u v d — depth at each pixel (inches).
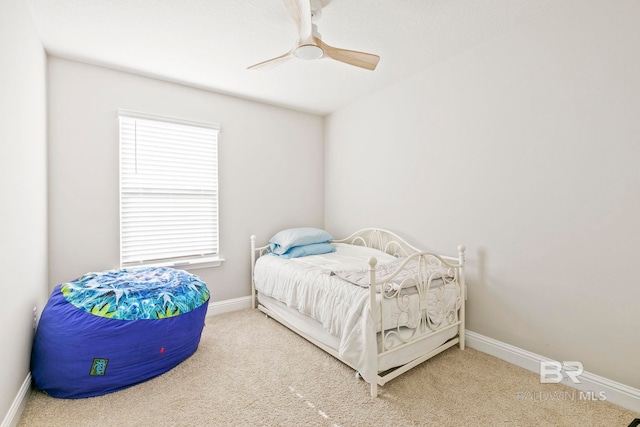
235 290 130.0
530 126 80.1
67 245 96.7
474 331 94.1
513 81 83.2
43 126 86.9
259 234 136.3
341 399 68.9
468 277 95.3
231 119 128.2
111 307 72.2
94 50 91.5
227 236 127.7
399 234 117.6
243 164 131.6
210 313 122.9
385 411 64.7
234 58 96.8
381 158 124.8
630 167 64.8
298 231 128.6
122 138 105.5
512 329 85.0
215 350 92.1
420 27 81.4
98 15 75.0
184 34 83.6
